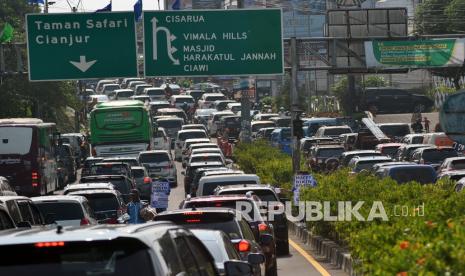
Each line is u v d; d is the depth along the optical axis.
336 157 94.31
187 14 73.00
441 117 35.44
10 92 113.81
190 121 184.12
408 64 78.81
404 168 62.78
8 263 13.62
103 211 49.62
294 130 73.25
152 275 13.59
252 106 196.88
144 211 47.09
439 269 19.58
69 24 72.62
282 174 81.00
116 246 13.77
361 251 27.39
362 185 49.91
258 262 24.47
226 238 25.80
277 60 73.50
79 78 72.75
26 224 31.00
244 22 73.25
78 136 131.12
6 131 83.25
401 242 22.55
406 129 115.44
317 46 93.38
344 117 138.12
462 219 26.03
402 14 91.69
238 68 73.25
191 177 84.12
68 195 45.03
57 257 13.66
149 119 111.19
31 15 72.50
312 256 47.22
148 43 72.88
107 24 72.75
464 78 137.25
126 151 109.44
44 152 86.00
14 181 83.06
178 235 16.19
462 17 144.38
